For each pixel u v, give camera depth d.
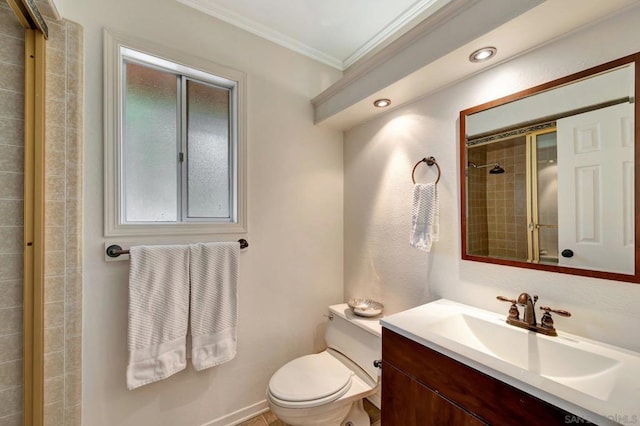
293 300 1.83
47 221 1.12
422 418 0.98
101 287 1.24
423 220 1.43
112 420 1.27
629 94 0.87
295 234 1.84
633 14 0.86
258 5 1.53
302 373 1.40
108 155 1.25
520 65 1.13
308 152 1.91
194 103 1.60
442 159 1.42
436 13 1.13
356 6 1.55
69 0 1.18
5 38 1.06
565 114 1.01
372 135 1.84
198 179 1.60
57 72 1.13
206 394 1.50
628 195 0.88
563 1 0.84
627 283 0.88
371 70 1.49
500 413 0.76
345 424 1.45
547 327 1.00
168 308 1.32
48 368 1.12
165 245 1.36
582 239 0.97
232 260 1.50
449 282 1.39
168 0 1.42
